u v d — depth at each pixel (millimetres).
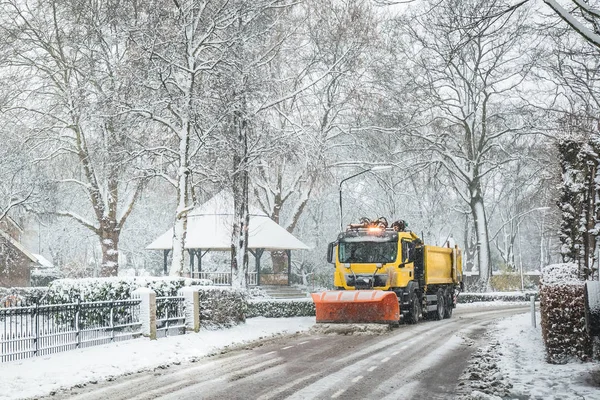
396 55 54844
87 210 67062
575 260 21891
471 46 56719
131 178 35156
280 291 53625
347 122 57125
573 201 22078
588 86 16188
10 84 42781
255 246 50812
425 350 20062
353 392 12914
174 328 24391
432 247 33375
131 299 22656
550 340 16328
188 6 33406
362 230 30609
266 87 36219
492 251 109750
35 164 44875
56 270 69500
